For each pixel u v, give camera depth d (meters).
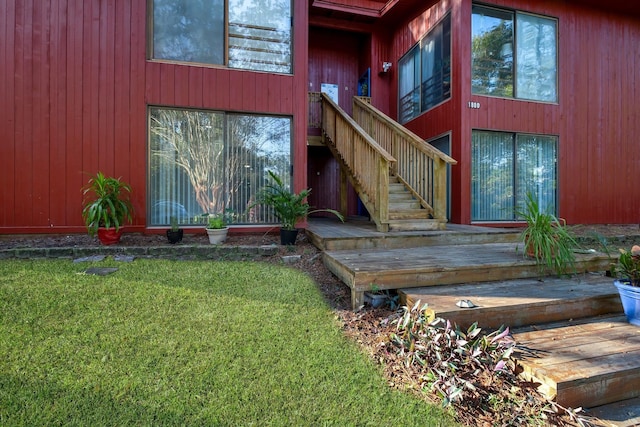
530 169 6.88
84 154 4.75
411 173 5.92
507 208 6.71
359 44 9.46
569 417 1.71
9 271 3.37
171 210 5.04
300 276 3.54
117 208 4.47
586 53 7.24
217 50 5.23
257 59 5.39
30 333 2.22
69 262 3.77
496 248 4.20
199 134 5.14
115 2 4.84
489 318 2.44
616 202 7.47
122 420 1.55
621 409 1.80
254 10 5.37
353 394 1.79
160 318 2.51
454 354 1.98
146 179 4.93
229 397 1.72
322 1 7.98
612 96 7.46
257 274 3.58
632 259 2.61
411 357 2.01
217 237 4.66
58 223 4.69
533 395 1.81
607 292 2.83
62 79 4.67
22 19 4.56
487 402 1.77
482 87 6.56
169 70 5.00
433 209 5.31
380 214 4.83
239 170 5.30
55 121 4.66
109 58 4.81
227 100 5.21
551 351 2.06
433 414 1.68
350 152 6.12
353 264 3.11
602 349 2.10
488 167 6.60
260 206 5.38
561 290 2.88
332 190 9.23
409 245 4.42
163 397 1.70
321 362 2.05
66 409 1.60
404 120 8.48
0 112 4.49
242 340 2.25
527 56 6.85
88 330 2.29
